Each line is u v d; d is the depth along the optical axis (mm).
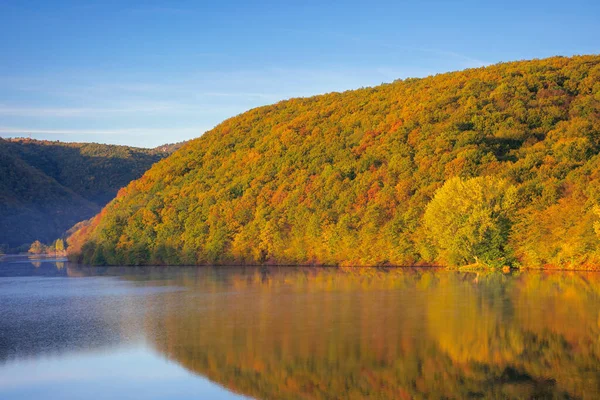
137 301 62094
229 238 116500
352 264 101625
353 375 32719
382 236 97625
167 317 51156
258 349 38469
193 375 33719
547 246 80688
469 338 39156
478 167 94750
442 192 85562
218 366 35250
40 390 31938
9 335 45125
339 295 61344
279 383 32000
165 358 37281
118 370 35062
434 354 35906
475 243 82125
